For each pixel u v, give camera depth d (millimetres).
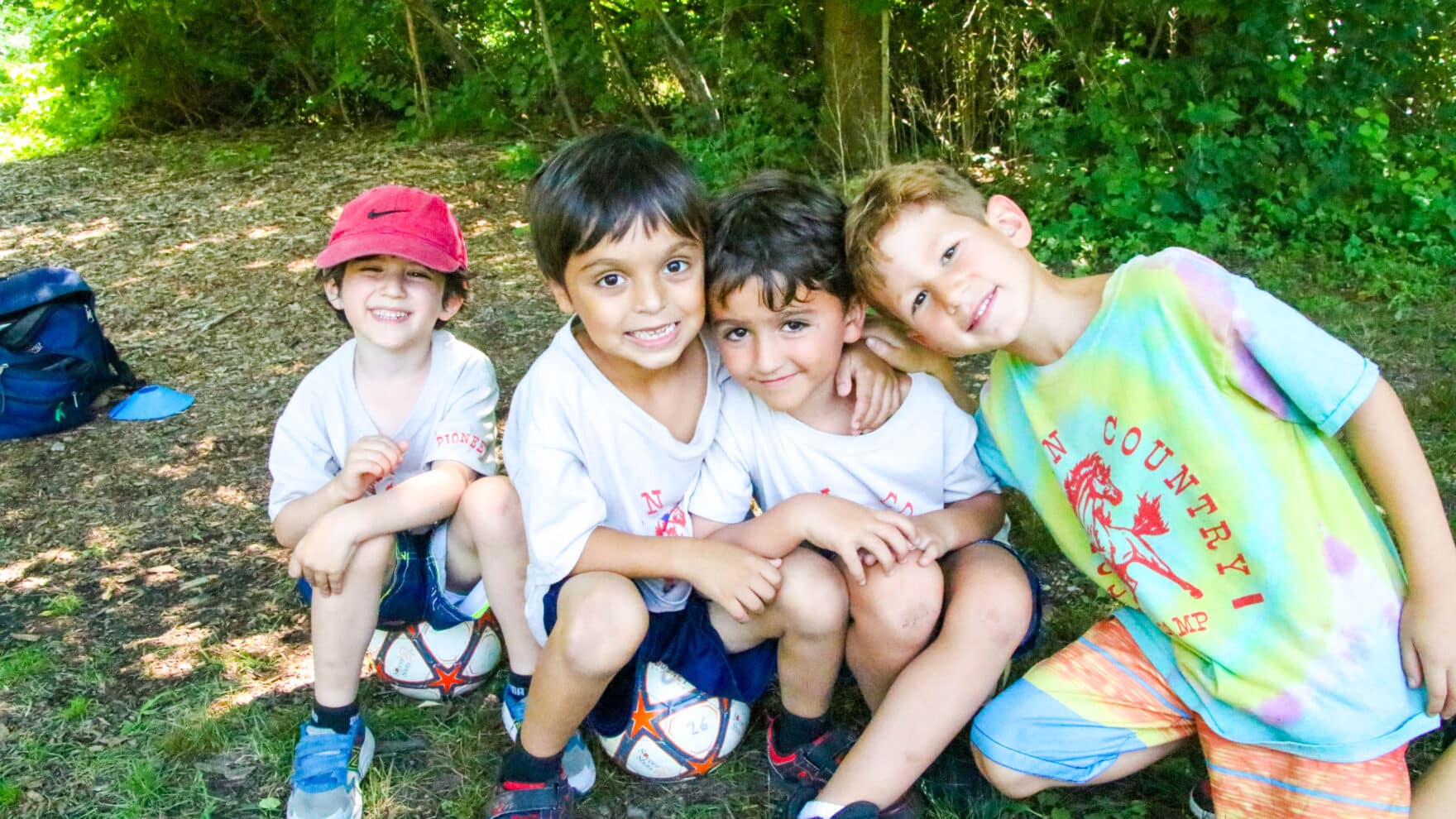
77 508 3824
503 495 2324
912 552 2131
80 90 11734
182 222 7945
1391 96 7324
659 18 8734
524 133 9945
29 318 4441
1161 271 1844
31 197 8969
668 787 2346
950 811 2227
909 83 8484
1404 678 1871
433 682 2600
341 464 2529
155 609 3139
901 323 2199
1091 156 7141
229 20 11438
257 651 2902
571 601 2055
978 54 8156
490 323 5504
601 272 1977
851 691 2619
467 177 8656
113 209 8422
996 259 1925
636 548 2121
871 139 8047
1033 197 6922
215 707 2656
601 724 2314
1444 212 6266
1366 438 1813
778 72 8664
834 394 2227
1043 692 2092
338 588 2215
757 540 2158
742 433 2260
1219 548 1896
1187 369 1833
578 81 9609
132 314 6004
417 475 2418
